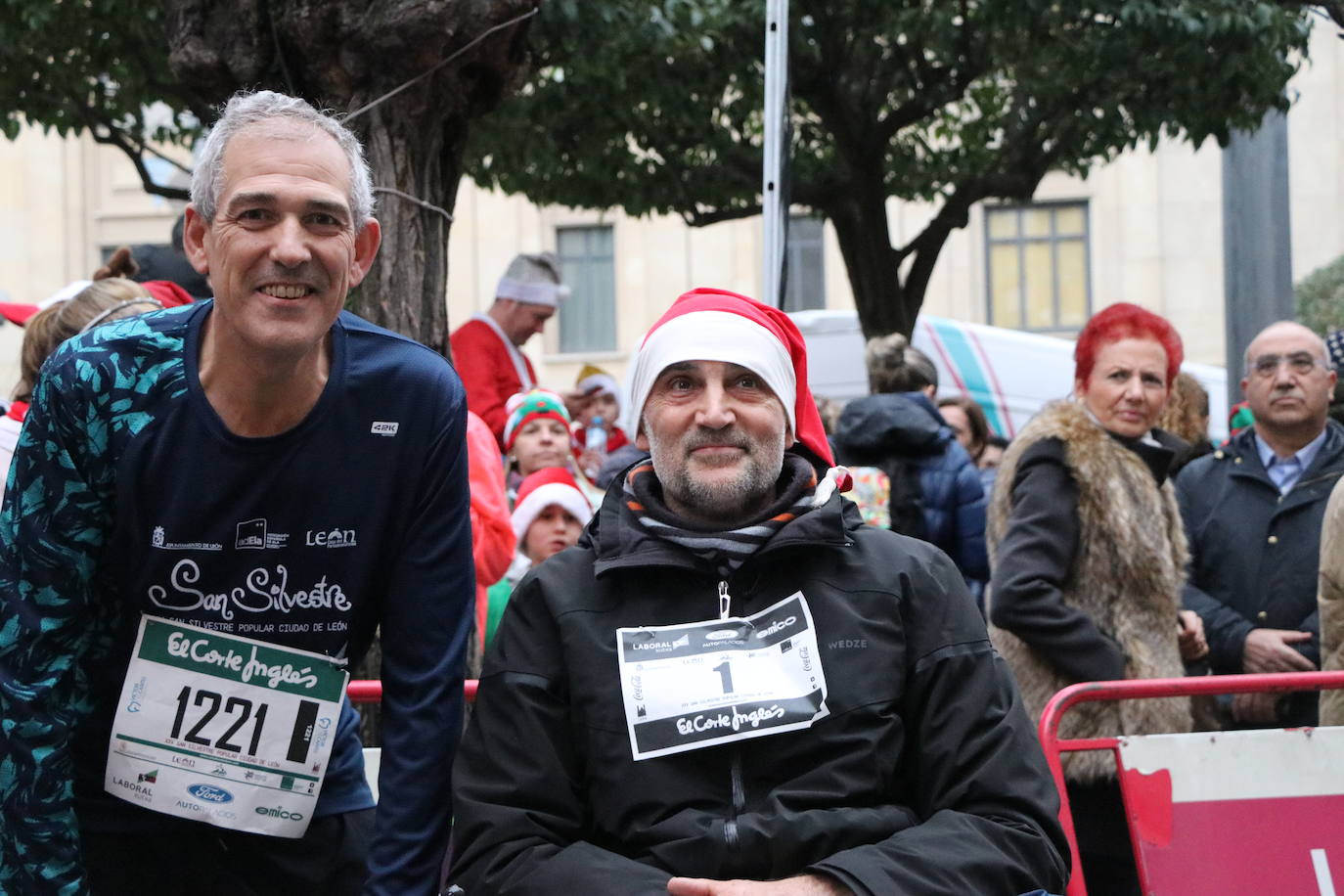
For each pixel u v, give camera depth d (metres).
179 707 2.43
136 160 8.71
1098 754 3.64
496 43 4.07
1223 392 14.30
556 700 2.47
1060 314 23.97
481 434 4.05
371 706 4.01
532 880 2.33
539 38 6.84
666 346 2.57
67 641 2.36
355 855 2.68
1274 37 8.05
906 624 2.46
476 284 24.52
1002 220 24.09
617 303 24.47
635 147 11.11
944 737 2.40
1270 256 8.70
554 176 9.73
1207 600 4.35
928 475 5.12
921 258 10.34
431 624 2.46
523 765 2.43
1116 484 3.69
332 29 3.95
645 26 7.06
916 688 2.43
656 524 2.51
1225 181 8.87
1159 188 23.67
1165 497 3.86
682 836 2.34
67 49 7.99
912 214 23.91
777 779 2.39
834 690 2.39
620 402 8.44
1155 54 8.43
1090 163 10.02
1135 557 3.65
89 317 3.32
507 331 6.45
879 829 2.34
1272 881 3.22
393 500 2.42
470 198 24.58
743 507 2.55
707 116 9.34
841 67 9.23
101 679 2.47
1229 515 4.45
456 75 4.06
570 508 4.96
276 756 2.46
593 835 2.46
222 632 2.42
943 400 7.15
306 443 2.35
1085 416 3.82
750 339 2.57
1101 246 23.80
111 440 2.30
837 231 10.39
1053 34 8.59
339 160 2.27
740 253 24.23
